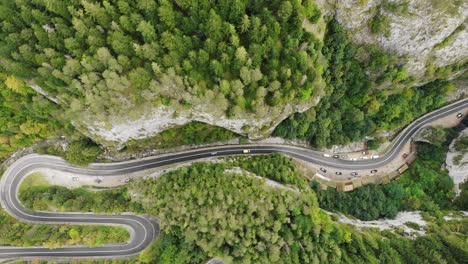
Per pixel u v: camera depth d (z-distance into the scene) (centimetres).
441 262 6412
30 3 5491
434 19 6322
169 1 5334
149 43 5359
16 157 7319
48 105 6438
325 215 7038
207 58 5481
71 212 7144
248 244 6216
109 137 6862
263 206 6462
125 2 5131
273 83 5819
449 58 7206
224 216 6253
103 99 5653
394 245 6869
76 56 5466
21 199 7069
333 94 7369
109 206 6975
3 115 6706
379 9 6462
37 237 6688
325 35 6838
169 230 6625
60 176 7412
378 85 7488
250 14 5697
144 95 5622
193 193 6438
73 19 5253
